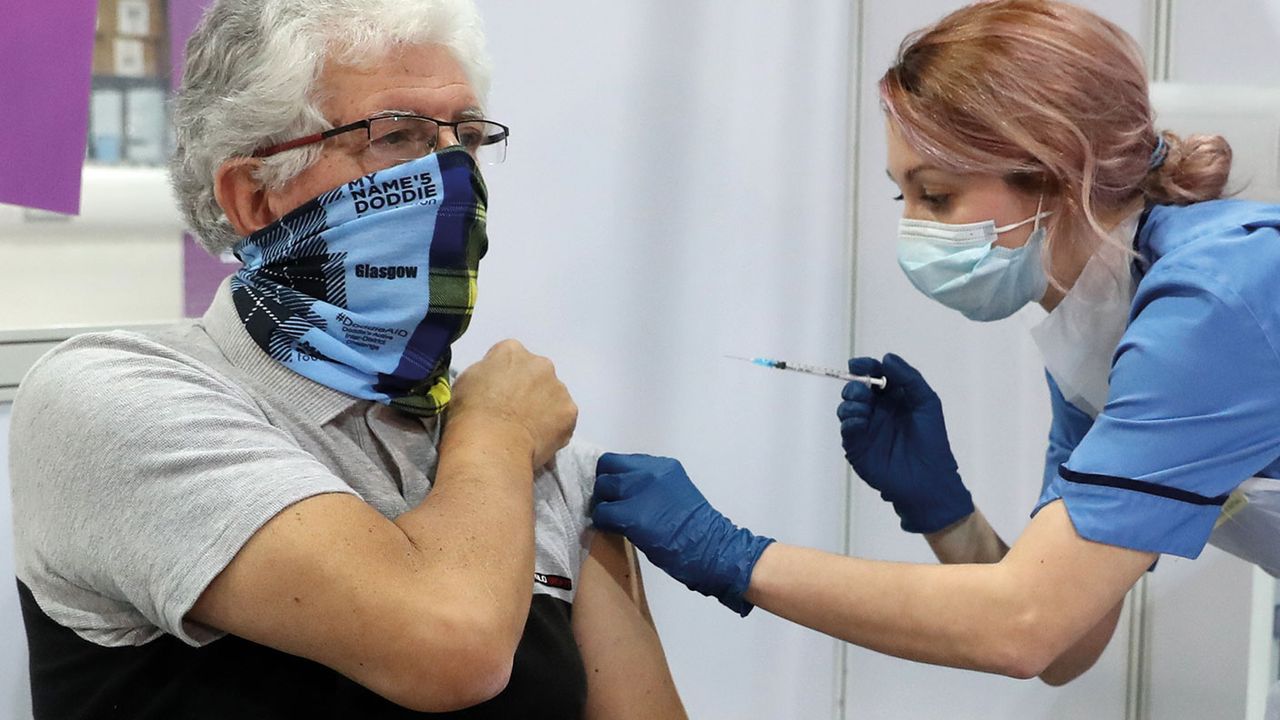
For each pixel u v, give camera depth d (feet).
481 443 3.51
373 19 3.38
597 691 3.95
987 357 6.87
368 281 3.43
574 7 5.90
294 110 3.36
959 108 3.95
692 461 6.68
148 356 3.24
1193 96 5.65
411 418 3.67
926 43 4.17
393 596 2.90
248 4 3.43
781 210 6.81
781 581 4.00
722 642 6.88
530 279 5.95
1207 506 3.67
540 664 3.59
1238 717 6.01
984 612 3.67
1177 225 3.95
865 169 6.91
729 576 4.06
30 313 4.38
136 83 4.54
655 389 6.48
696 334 6.59
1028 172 3.98
